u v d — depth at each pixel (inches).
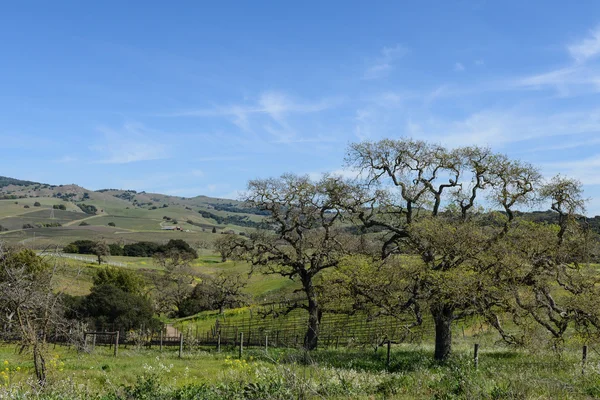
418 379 536.1
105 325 1699.1
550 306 918.4
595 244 965.8
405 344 1205.1
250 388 461.4
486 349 1050.7
